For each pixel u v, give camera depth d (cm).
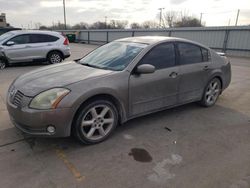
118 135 356
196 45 445
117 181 254
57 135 293
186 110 468
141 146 327
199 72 440
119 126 387
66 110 287
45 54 1037
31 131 293
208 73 460
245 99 555
